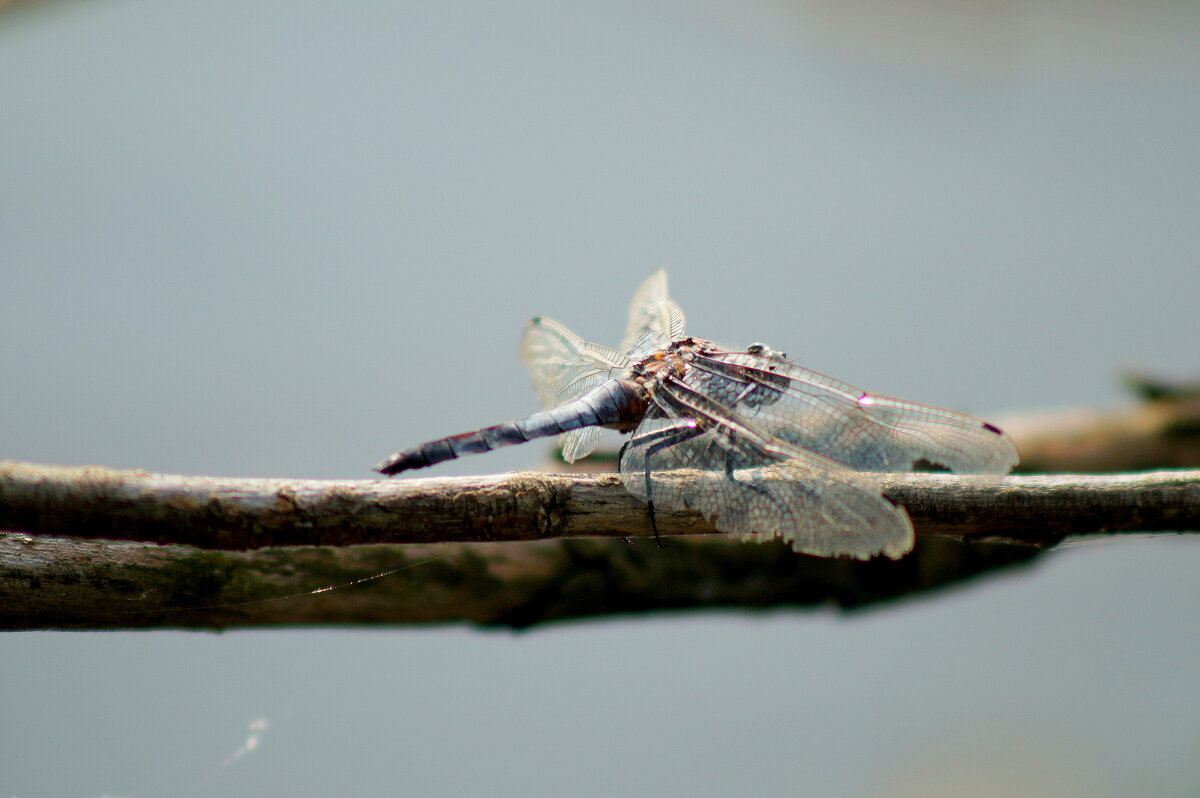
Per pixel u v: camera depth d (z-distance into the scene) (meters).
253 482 0.71
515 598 0.75
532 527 0.72
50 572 0.72
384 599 0.74
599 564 0.75
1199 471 0.73
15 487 0.70
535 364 0.75
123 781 0.75
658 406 0.73
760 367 0.74
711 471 0.73
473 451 0.73
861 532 0.72
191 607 0.73
